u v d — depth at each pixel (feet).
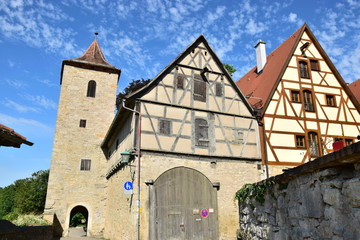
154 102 42.37
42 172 111.86
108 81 70.54
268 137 48.32
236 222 42.39
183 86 45.29
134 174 38.42
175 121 42.91
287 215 18.72
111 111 68.54
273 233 20.70
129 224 38.24
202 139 43.96
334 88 55.11
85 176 62.08
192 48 48.01
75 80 67.87
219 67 49.32
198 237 39.27
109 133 55.31
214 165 43.47
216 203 41.93
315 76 54.60
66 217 58.54
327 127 52.19
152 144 40.32
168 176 39.93
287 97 51.47
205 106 45.93
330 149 50.26
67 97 66.08
